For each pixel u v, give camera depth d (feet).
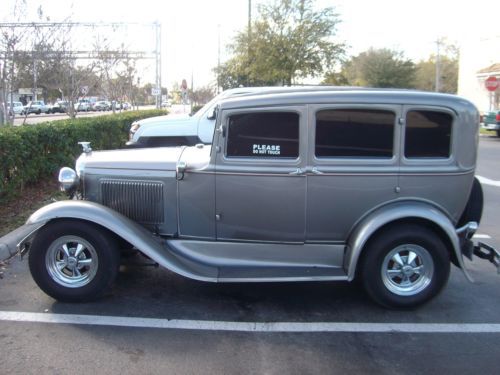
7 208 23.73
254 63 90.38
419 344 12.48
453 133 14.11
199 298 15.08
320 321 13.67
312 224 14.52
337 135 14.07
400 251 14.21
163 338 12.53
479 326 13.53
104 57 52.21
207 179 14.58
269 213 14.52
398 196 14.29
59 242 14.26
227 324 13.39
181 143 33.45
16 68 36.35
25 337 12.46
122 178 15.26
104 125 39.19
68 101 46.80
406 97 13.93
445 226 13.83
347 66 94.89
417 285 14.30
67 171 15.29
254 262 15.01
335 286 16.21
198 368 11.18
